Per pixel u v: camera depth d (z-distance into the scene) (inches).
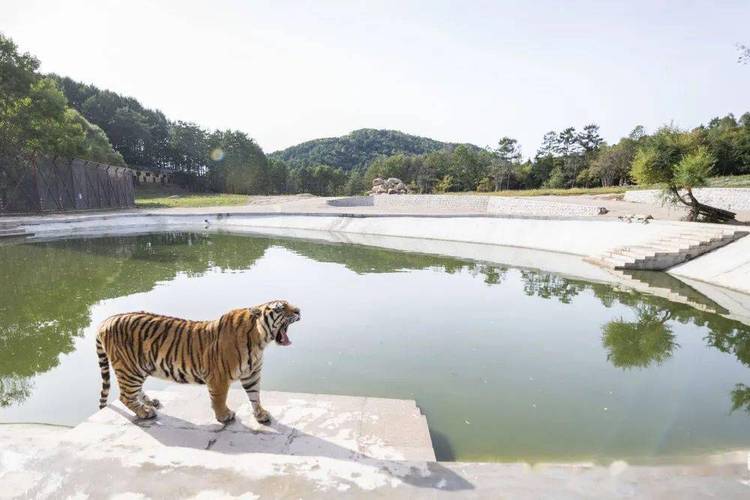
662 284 495.2
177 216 1128.2
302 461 128.7
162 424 160.6
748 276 460.8
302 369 268.2
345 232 998.4
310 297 444.5
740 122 2194.9
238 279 525.7
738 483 119.4
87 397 227.8
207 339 154.7
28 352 289.4
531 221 810.8
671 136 756.6
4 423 200.2
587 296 448.1
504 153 2571.4
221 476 120.6
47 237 882.8
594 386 248.5
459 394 237.1
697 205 746.8
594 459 179.8
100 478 118.4
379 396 233.3
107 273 547.5
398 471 124.9
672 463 177.2
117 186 1488.7
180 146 2716.5
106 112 2470.5
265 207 1469.0
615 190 1491.1
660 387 248.1
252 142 2945.4
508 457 180.7
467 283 507.8
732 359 289.7
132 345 157.1
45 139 1122.0
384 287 489.1
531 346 311.0
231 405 180.5
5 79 1107.9
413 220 948.0
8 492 111.5
